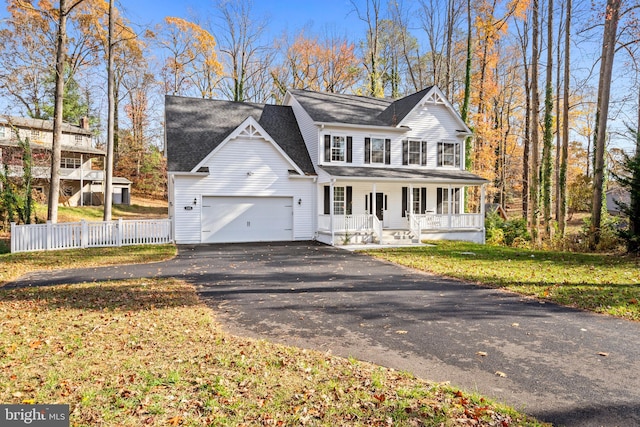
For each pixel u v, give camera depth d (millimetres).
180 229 18719
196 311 7359
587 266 12516
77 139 37188
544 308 7668
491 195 37531
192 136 20469
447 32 32594
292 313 7355
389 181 20031
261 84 42656
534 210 24062
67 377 4254
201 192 19016
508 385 4398
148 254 14961
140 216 32938
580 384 4422
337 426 3451
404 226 22688
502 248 18125
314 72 40250
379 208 22281
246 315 7219
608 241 17031
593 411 3820
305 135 22656
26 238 15438
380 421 3539
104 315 6887
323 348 5559
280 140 22219
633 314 7074
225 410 3670
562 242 19047
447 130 23734
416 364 4992
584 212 39844
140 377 4297
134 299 8141
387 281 10367
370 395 4023
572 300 8094
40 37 19859
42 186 32562
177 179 18672
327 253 15969
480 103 32125
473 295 8773
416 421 3549
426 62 38969
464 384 4414
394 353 5371
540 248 20297
